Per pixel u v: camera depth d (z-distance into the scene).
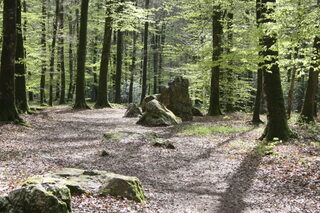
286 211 5.99
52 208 4.27
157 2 41.97
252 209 6.24
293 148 11.33
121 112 26.08
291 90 20.59
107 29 28.61
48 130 15.73
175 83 22.91
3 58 14.88
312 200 6.46
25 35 25.33
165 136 15.80
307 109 17.86
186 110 22.44
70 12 35.59
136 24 26.69
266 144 12.52
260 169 9.28
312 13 8.20
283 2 9.21
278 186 7.64
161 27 43.50
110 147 12.62
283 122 13.02
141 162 10.48
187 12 20.27
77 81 27.28
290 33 8.63
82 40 26.89
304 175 8.09
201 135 15.90
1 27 17.95
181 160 10.92
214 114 24.44
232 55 14.60
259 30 10.11
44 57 25.66
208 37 25.25
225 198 7.02
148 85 50.91
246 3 16.52
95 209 5.35
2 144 11.35
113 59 40.03
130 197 6.25
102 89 29.11
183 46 21.80
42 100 30.61
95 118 22.08
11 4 14.73
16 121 15.05
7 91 14.98
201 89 31.86
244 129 17.12
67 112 24.44
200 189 7.74
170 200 6.77
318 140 12.54
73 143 13.09
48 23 30.97
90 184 6.60
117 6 25.58
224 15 21.23
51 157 10.19
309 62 9.19
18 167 8.46
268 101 13.16
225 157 11.25
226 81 25.52
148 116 19.83
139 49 44.81
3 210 4.19
